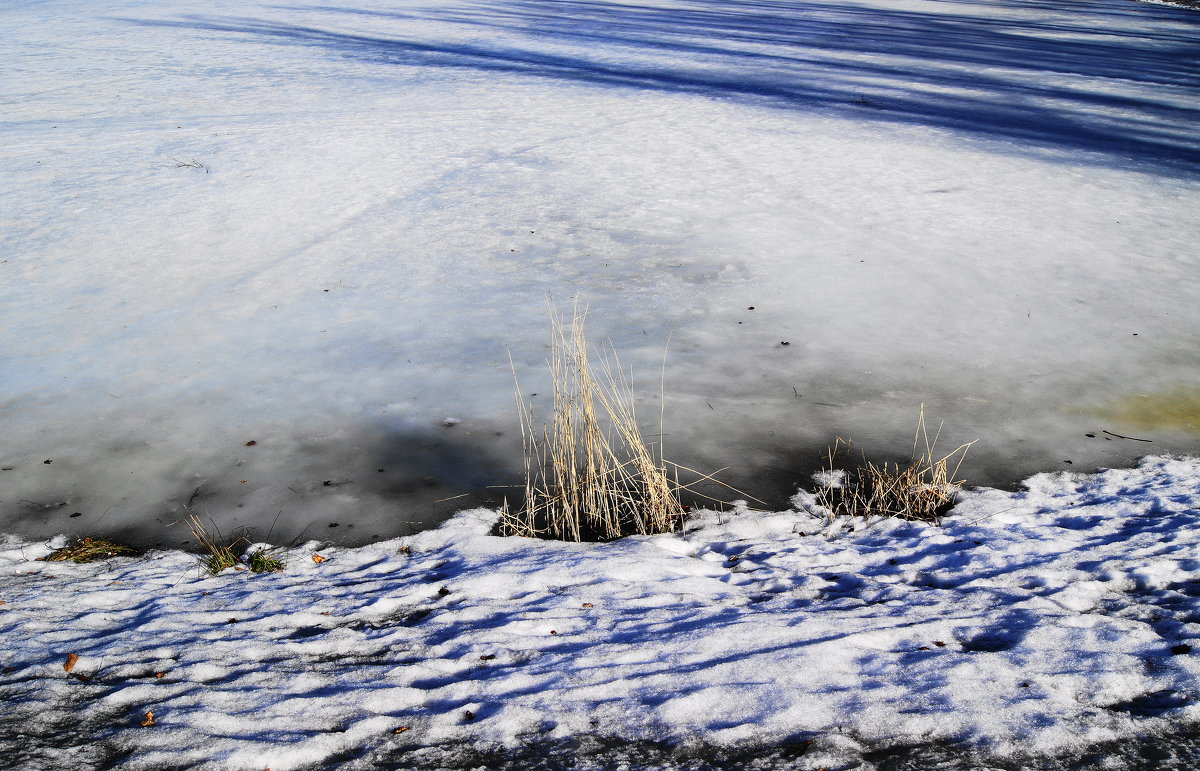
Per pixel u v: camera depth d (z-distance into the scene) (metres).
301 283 7.30
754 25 28.42
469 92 16.52
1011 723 2.12
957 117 15.16
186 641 2.75
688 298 7.04
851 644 2.60
